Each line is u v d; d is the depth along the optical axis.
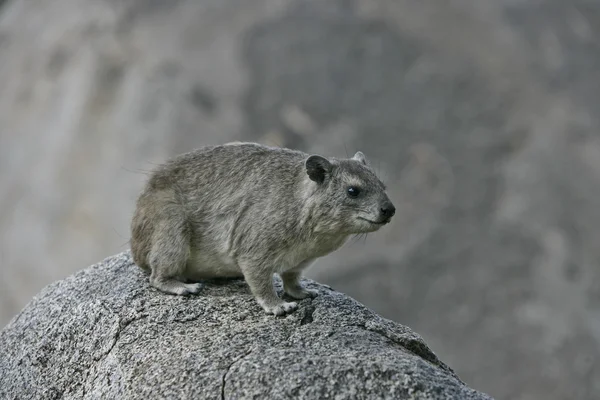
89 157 45.09
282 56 49.94
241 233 13.08
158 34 49.97
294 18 52.22
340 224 13.10
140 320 12.33
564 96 48.03
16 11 56.41
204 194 13.45
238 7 52.59
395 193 43.69
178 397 10.73
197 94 47.16
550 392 36.69
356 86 48.94
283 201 13.05
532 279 40.28
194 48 49.56
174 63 48.34
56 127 47.00
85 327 12.59
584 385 36.81
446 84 49.12
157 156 44.03
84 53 49.22
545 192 43.81
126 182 43.41
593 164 44.84
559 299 39.59
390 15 52.81
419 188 44.00
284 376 10.58
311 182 13.10
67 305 13.17
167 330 12.05
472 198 43.78
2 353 13.30
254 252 12.97
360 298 39.47
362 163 13.80
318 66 49.53
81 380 12.15
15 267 43.31
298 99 47.88
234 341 11.56
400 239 41.81
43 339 12.85
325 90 48.56
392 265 40.72
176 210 13.38
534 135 46.31
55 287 13.91
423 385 10.40
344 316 12.55
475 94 48.56
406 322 38.94
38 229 43.88
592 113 47.34
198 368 11.00
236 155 13.70
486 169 45.09
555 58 50.25
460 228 42.38
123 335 12.12
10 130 48.91
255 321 12.32
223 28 51.06
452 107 47.97
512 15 52.66
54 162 45.56
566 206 43.12
